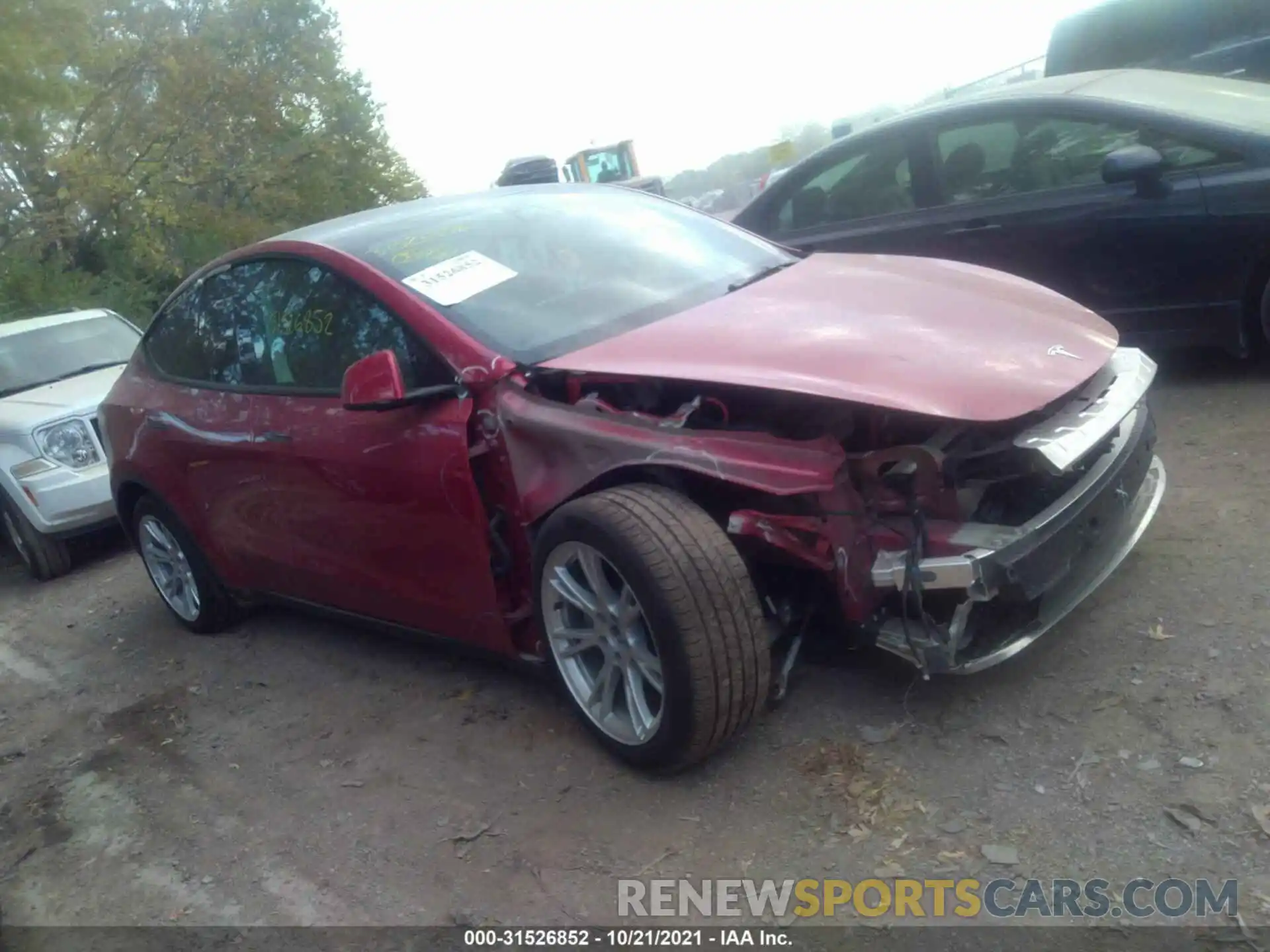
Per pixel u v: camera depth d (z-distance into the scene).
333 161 24.47
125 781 4.00
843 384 2.91
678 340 3.33
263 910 3.08
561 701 3.81
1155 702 3.06
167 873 3.36
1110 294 5.34
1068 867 2.58
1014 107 5.60
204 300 4.69
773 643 3.28
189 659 5.05
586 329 3.60
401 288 3.70
